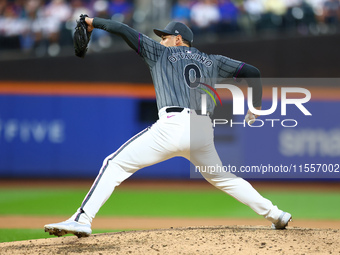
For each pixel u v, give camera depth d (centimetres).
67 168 5266
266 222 2778
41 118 5241
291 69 4753
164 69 1581
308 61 4725
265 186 4806
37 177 5281
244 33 4900
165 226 2656
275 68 4772
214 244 1524
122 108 5169
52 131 5259
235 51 4794
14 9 5416
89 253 1446
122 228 2577
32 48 5291
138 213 3241
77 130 5234
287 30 4831
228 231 1716
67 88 5194
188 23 4959
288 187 4750
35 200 3853
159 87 1573
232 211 3303
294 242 1548
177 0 5056
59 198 3959
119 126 5188
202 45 4838
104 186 1540
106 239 1655
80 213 1520
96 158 5238
